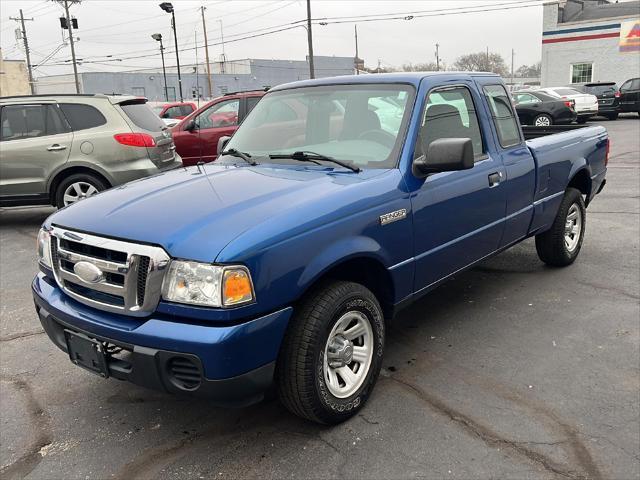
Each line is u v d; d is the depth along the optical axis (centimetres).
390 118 368
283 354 287
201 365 254
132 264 266
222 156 420
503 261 600
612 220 759
